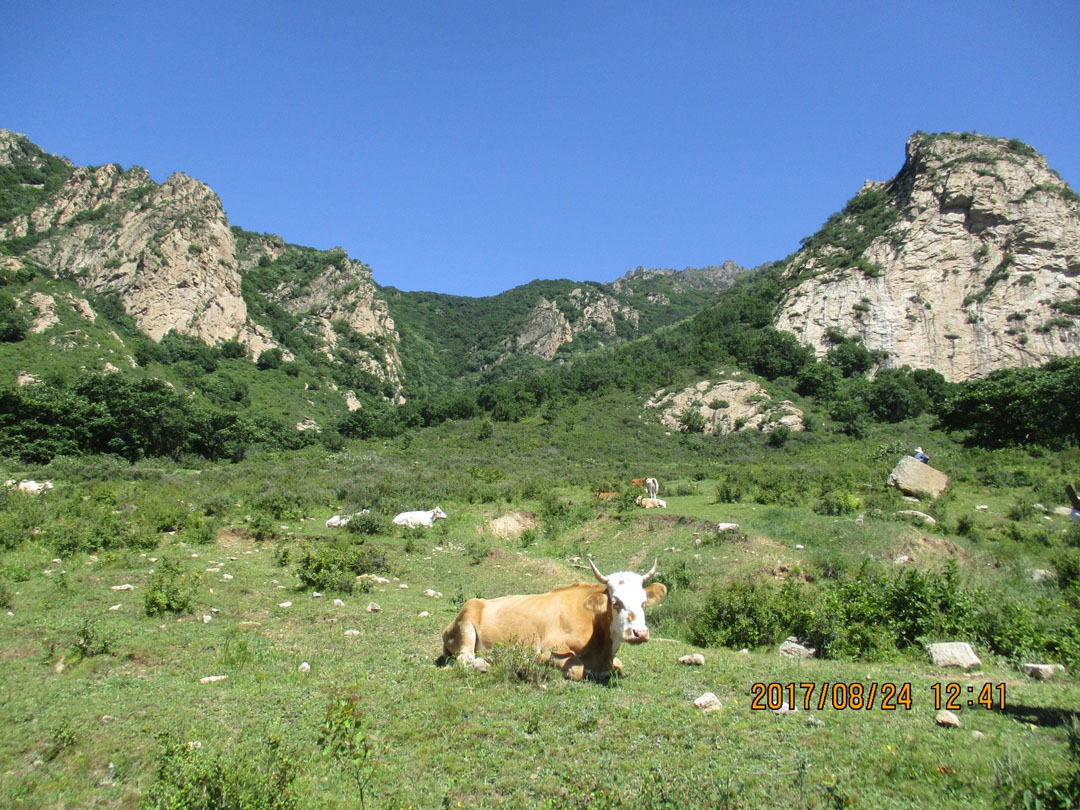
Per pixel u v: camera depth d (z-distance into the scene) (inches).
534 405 2908.5
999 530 765.3
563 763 197.5
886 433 2166.6
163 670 294.5
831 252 3449.8
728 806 167.8
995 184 3181.6
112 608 400.5
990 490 1064.2
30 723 231.1
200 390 2760.8
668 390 2719.0
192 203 3833.7
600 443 2267.5
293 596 460.1
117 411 1804.9
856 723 226.7
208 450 2049.7
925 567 568.4
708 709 238.4
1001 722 226.5
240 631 361.4
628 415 2578.7
